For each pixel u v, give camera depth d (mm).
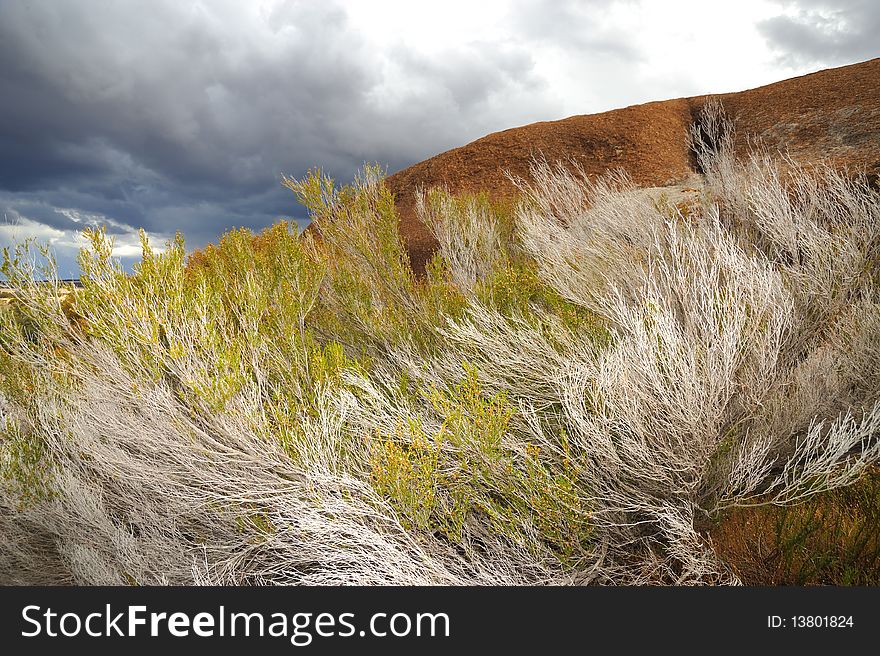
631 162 13180
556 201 6137
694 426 2270
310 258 4539
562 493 2219
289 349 3326
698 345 2582
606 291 3719
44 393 3340
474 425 2402
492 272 5133
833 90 11938
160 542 2832
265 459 2707
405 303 4461
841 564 2168
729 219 4645
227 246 4328
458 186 15344
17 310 3451
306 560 2533
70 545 2977
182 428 2777
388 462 2363
